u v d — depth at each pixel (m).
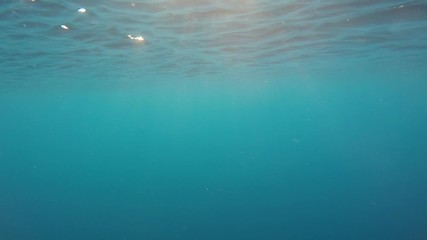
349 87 54.28
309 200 37.72
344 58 22.52
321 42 15.91
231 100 71.56
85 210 35.81
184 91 48.53
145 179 64.75
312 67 27.00
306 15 10.74
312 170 71.12
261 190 44.28
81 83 31.70
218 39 14.19
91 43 14.22
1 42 13.39
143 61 19.92
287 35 13.89
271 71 28.66
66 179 71.31
